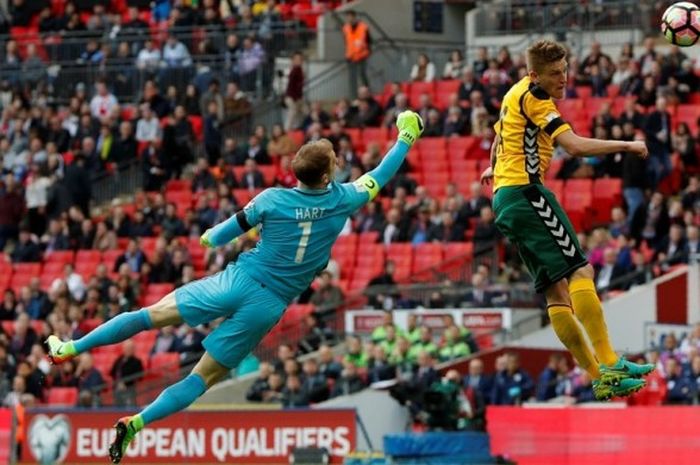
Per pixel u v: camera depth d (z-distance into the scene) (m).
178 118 78.50
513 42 83.00
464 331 59.53
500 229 25.92
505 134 25.61
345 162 70.81
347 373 57.25
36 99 85.56
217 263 68.06
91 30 88.69
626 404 53.34
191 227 71.88
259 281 25.73
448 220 67.25
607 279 61.69
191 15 86.81
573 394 54.34
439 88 78.38
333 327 64.12
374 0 87.94
